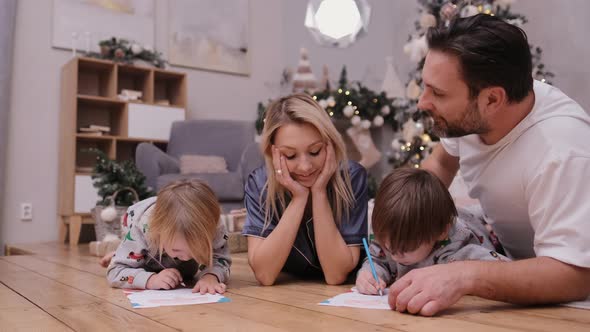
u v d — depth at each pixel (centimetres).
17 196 412
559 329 88
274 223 153
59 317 109
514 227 135
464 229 136
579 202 103
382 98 509
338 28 254
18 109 416
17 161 414
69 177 401
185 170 409
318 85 552
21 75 418
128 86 461
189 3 499
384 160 558
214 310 112
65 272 195
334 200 152
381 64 600
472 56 106
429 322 95
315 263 161
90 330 95
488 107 112
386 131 559
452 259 129
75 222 392
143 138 427
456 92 111
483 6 365
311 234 156
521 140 118
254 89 537
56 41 431
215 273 145
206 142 441
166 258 153
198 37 503
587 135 111
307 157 141
